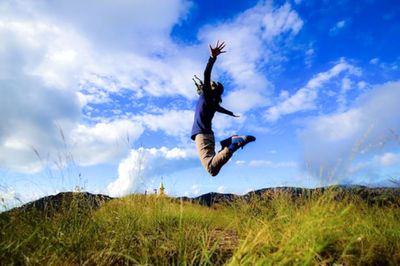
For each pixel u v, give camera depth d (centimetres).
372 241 281
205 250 258
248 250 243
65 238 300
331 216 278
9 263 237
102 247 301
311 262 233
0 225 295
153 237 340
